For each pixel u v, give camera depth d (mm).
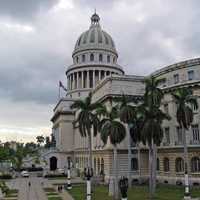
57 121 142750
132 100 66750
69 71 141875
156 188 61562
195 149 65500
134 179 76062
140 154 78188
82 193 55719
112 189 52844
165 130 74312
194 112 68062
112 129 56219
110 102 78625
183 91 57094
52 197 51094
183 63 71438
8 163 129500
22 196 52688
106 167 76625
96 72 135250
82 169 104812
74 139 127688
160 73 77312
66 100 132625
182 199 46844
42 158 135000
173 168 69938
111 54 142750
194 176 64812
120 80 81250
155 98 52844
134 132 58750
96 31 145000
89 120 65875
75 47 148125
